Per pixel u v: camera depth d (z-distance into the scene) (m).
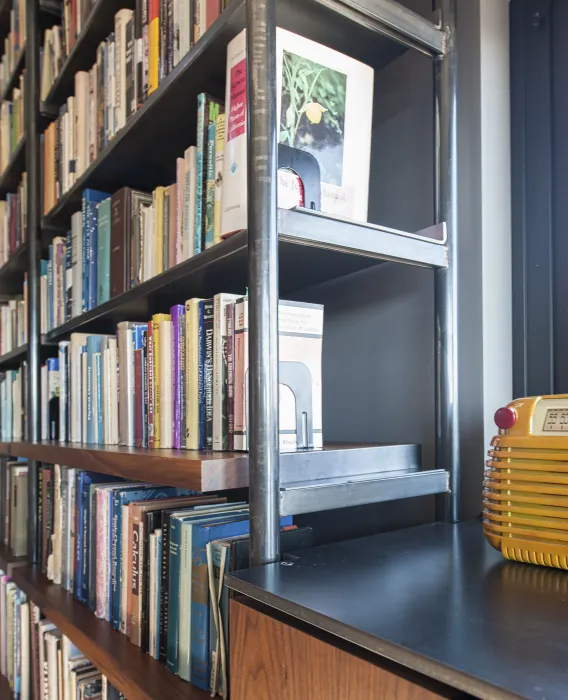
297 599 0.52
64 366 1.52
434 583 0.57
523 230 0.99
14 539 1.83
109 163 1.31
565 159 0.95
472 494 0.95
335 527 1.20
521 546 0.63
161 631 0.92
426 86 1.05
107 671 0.94
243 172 0.82
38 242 1.75
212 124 0.97
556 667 0.38
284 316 0.91
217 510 0.96
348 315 1.20
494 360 0.96
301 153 0.85
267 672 0.55
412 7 1.07
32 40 1.77
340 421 1.21
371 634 0.44
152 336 1.08
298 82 0.87
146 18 1.17
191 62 0.94
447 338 0.93
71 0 1.59
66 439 1.51
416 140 1.07
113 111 1.30
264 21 0.71
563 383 0.93
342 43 0.99
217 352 0.91
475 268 0.97
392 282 1.10
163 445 1.04
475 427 0.95
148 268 1.19
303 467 0.78
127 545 1.04
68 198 1.54
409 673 0.42
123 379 1.18
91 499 1.19
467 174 0.99
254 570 0.63
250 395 0.69
